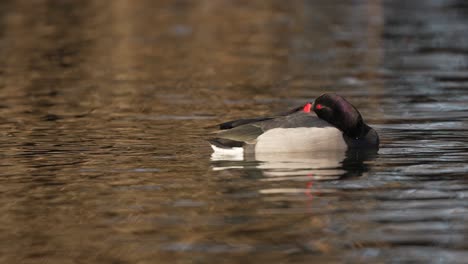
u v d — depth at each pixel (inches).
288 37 1267.2
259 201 431.5
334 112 564.4
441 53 1097.4
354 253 350.6
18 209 423.8
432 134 612.4
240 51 1127.0
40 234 384.2
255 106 748.6
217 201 432.8
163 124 662.5
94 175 492.7
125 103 763.4
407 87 845.8
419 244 360.8
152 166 514.9
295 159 530.3
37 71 955.3
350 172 494.0
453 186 458.3
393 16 1529.3
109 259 350.9
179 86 863.7
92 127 648.4
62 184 472.4
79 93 817.5
